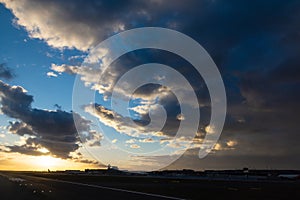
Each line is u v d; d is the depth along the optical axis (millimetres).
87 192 53156
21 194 53438
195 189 71812
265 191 67625
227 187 82688
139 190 67188
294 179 171500
